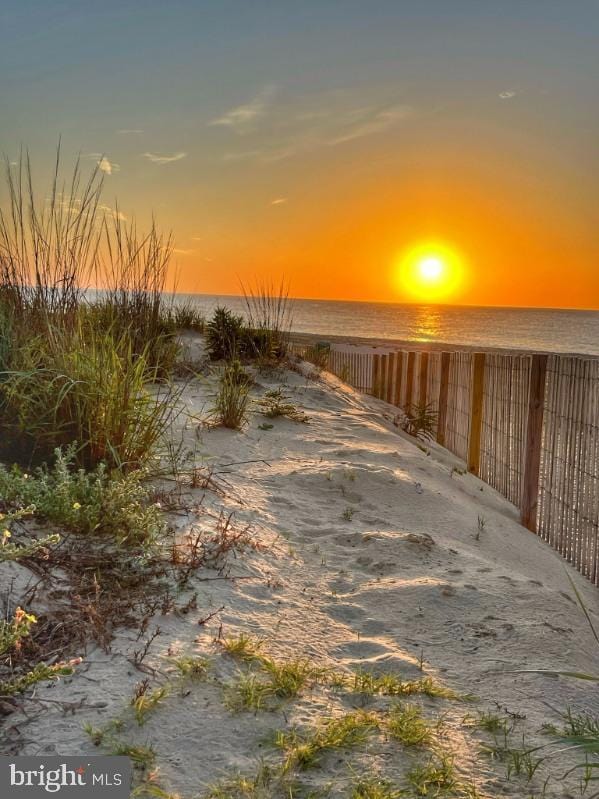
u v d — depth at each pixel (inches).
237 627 108.1
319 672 98.0
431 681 98.1
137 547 125.3
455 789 75.9
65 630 98.1
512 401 244.2
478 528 189.2
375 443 255.9
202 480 171.6
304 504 177.3
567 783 78.9
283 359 380.5
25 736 77.8
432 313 6791.3
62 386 156.3
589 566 185.8
